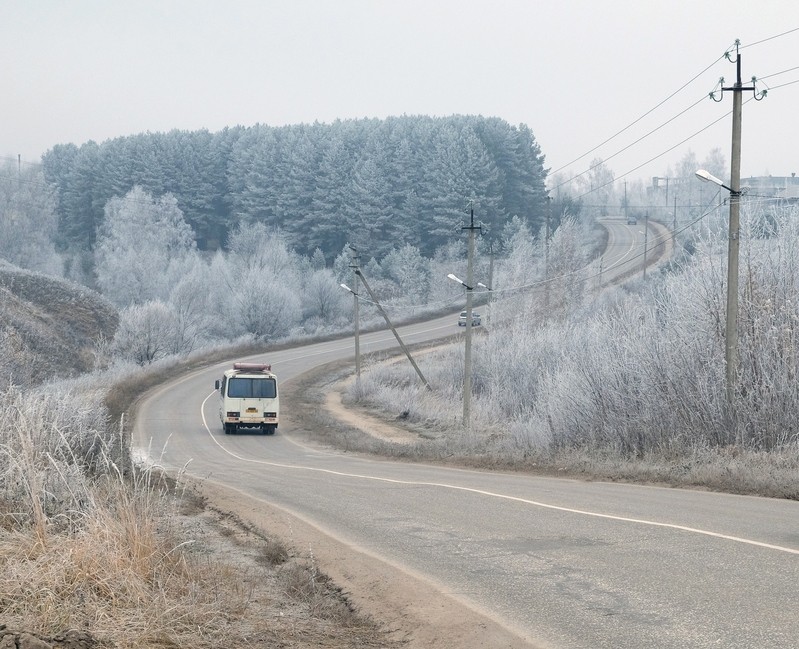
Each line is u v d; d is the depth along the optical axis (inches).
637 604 289.7
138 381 2390.5
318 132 6117.1
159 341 2920.8
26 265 4702.3
